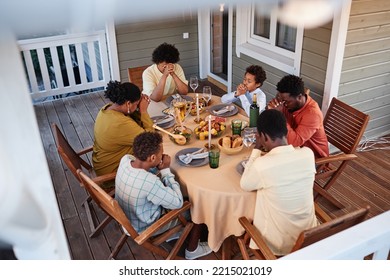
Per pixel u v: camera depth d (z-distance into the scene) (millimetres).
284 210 1768
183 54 5438
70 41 4727
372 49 3094
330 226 1498
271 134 1766
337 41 2871
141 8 319
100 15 311
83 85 5070
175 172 2082
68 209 2859
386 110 3602
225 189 1917
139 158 1882
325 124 2797
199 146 2322
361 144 3623
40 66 4703
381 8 2930
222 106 2832
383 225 1091
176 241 2359
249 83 2789
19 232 558
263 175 1713
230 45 4402
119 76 5105
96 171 2535
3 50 439
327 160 2371
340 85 3129
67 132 4105
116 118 2316
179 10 334
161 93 2959
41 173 544
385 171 3221
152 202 1926
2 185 506
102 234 2594
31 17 297
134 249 2465
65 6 295
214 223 2000
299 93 2303
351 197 2910
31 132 514
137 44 5016
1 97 469
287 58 3652
